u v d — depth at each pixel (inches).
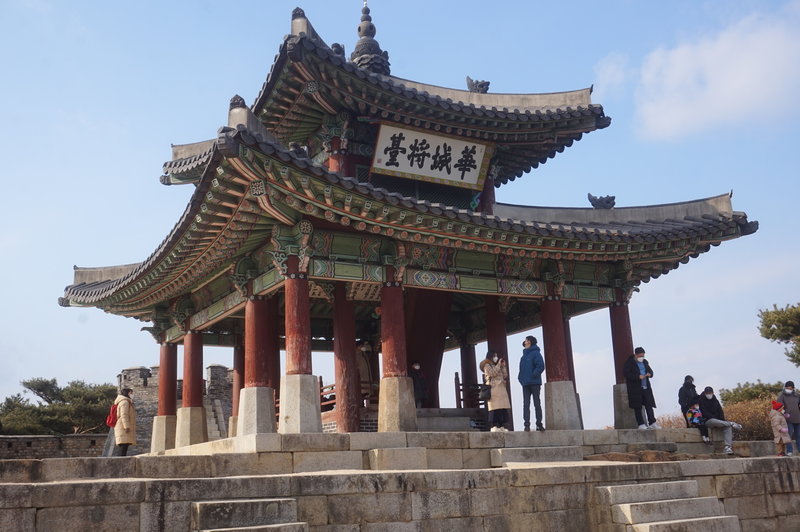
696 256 1064.8
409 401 830.5
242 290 880.9
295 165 687.7
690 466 686.5
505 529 582.6
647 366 968.3
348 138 992.2
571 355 1188.5
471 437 767.1
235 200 737.0
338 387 885.8
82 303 1187.3
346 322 904.3
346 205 749.3
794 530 714.8
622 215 1126.4
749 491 705.0
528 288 991.6
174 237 819.4
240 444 703.7
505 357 1072.2
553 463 730.2
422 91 1046.4
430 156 1031.0
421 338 1050.1
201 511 462.0
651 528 571.8
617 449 872.3
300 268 793.6
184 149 1210.0
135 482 466.6
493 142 1077.1
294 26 862.5
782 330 2229.3
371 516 538.0
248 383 836.0
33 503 436.1
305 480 523.5
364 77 909.8
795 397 964.0
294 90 933.2
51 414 2625.5
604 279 1069.1
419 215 796.0
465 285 932.6
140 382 1717.5
